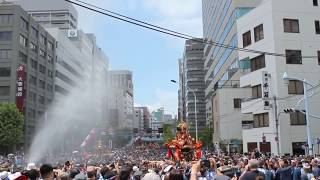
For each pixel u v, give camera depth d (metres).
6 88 84.56
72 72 129.75
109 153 65.25
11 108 73.88
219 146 60.28
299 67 48.94
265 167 16.92
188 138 27.72
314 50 49.75
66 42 123.12
